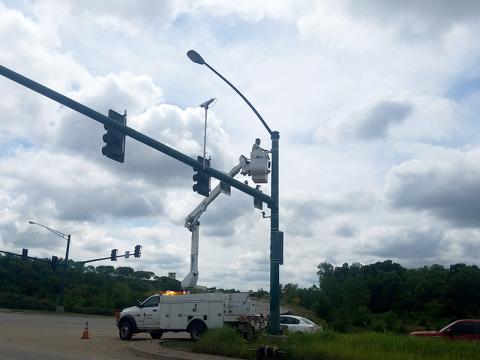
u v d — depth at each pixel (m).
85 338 24.98
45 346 20.55
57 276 83.06
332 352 15.37
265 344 16.97
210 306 23.59
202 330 23.45
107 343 22.78
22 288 75.56
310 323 27.25
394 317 76.12
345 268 104.62
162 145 15.85
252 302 23.67
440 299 86.25
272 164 19.88
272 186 19.78
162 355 17.22
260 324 23.14
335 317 73.62
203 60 16.73
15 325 33.16
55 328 32.09
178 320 24.08
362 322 64.44
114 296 76.69
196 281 27.02
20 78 12.63
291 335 18.47
